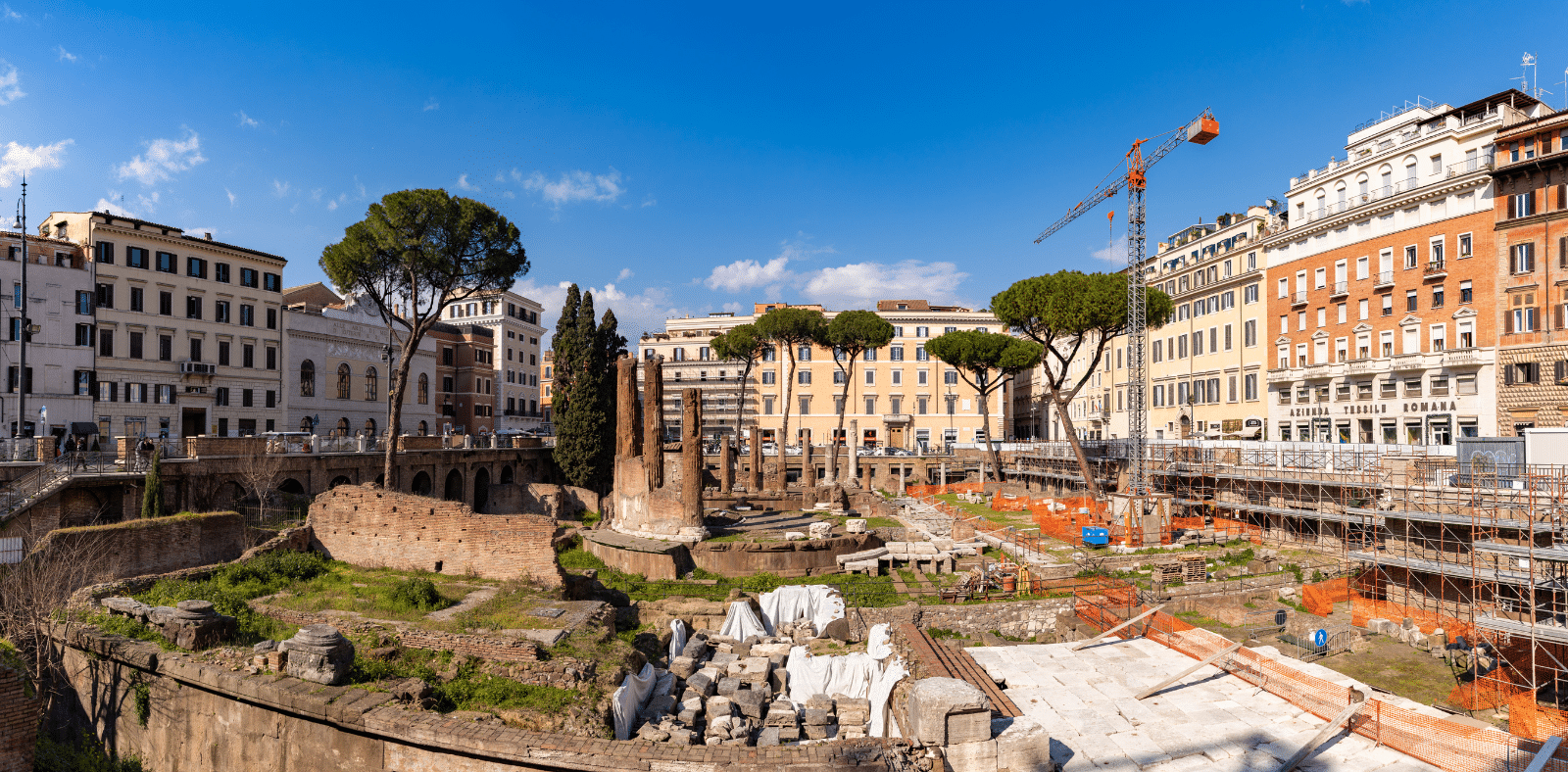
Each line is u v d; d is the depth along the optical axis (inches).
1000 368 3107.8
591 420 2719.0
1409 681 820.6
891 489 3129.9
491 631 805.2
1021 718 551.8
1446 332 2156.7
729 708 731.4
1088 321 2046.0
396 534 1136.2
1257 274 2746.1
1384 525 1316.4
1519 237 1994.3
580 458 2709.2
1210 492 1854.1
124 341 2402.8
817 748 524.1
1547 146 1947.6
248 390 2723.9
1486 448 1422.2
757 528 1720.0
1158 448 2065.7
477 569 1093.1
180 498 1556.3
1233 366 2864.2
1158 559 1358.3
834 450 3211.1
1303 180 2674.7
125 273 2411.4
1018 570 1248.2
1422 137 2251.5
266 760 636.7
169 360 2509.8
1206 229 3260.3
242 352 2709.2
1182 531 1587.1
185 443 1610.5
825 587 1194.6
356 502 1164.5
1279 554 1376.7
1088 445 2568.9
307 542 1178.6
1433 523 1213.7
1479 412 2041.1
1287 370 2593.5
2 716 562.3
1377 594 1189.1
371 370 3230.8
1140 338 2007.9
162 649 714.2
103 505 1443.2
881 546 1577.3
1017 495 2297.0
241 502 1651.1
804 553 1443.2
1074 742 579.2
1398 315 2287.2
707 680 821.9
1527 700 749.3
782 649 960.3
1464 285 2118.6
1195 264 3070.9
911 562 1400.1
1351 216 2410.2
